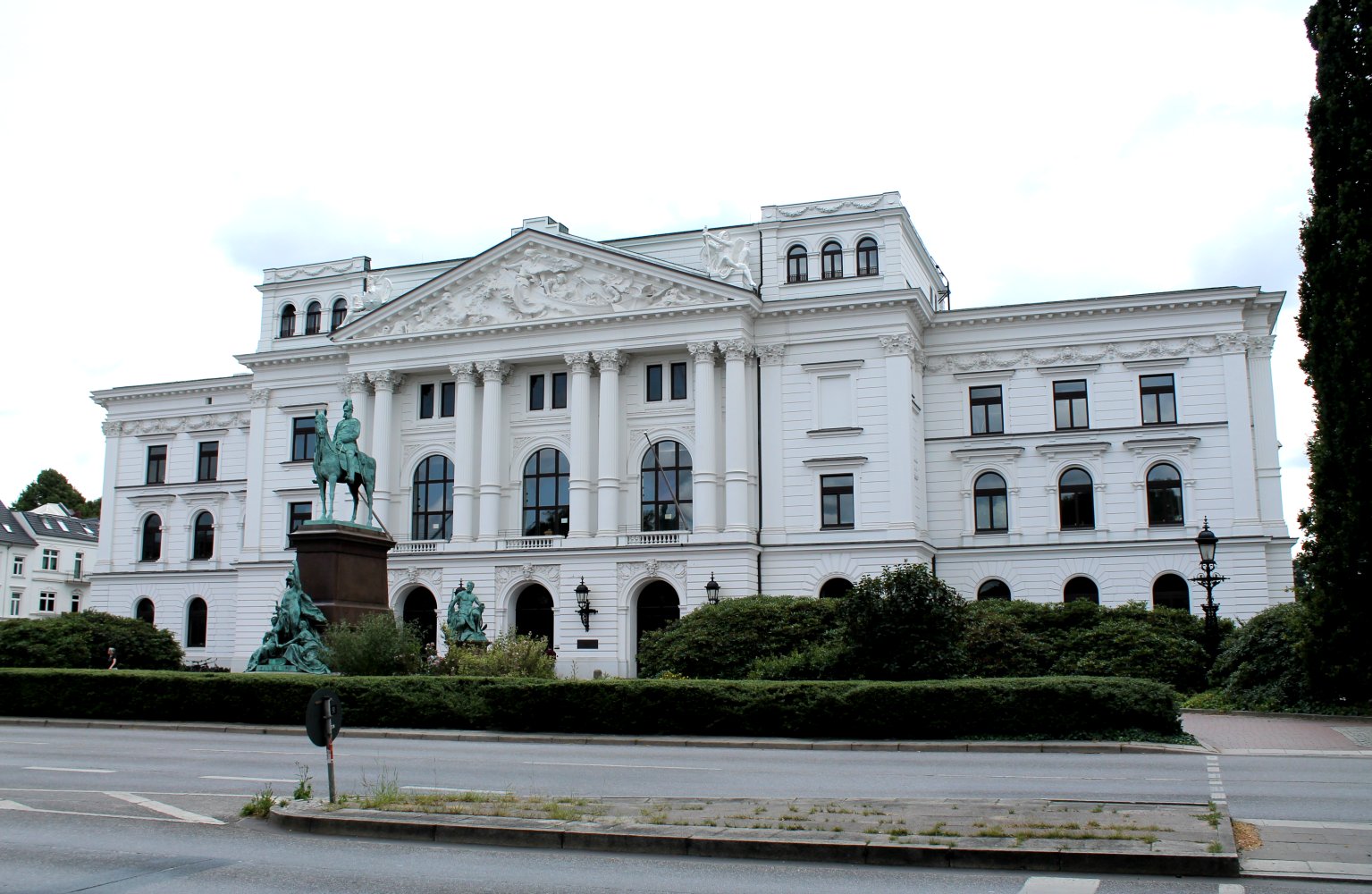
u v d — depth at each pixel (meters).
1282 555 57.47
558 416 63.78
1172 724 27.95
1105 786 19.52
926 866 12.90
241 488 74.50
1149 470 58.75
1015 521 59.88
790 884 12.01
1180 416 58.59
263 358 71.00
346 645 37.09
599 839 13.92
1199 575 56.75
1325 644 34.12
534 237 63.53
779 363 60.81
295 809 15.76
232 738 30.80
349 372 67.00
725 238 62.19
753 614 46.06
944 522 61.00
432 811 15.45
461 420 64.06
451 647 41.50
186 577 74.94
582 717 31.47
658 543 59.09
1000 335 61.66
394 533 65.50
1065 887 11.87
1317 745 27.12
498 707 32.19
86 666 54.03
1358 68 35.25
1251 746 26.89
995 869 12.74
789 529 59.31
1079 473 59.81
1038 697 28.34
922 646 33.97
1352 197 34.56
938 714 28.81
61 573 117.25
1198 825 14.20
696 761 24.52
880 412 58.97
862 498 58.53
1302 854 13.17
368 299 68.44
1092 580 58.50
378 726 33.09
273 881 12.28
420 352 65.44
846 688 29.56
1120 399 59.53
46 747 27.28
